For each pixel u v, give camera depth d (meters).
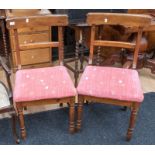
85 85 1.69
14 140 1.82
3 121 1.98
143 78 2.60
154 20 2.17
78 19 2.26
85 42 2.22
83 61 2.51
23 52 2.50
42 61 2.66
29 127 1.94
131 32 2.14
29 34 2.41
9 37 2.33
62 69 1.84
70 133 1.89
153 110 2.16
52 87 1.66
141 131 1.94
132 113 1.71
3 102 1.58
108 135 1.89
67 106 2.17
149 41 2.53
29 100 1.61
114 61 2.45
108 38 2.30
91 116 2.07
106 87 1.67
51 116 2.06
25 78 1.73
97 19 1.74
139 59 2.40
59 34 1.79
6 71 1.62
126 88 1.66
